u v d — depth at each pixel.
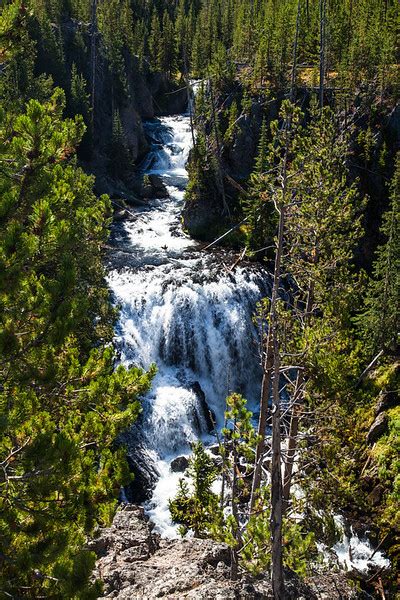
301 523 17.53
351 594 17.78
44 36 58.91
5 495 8.23
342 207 17.78
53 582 8.08
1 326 8.52
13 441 8.53
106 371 10.55
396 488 23.05
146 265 38.81
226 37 93.19
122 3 95.06
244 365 35.16
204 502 21.17
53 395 9.79
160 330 33.88
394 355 30.31
